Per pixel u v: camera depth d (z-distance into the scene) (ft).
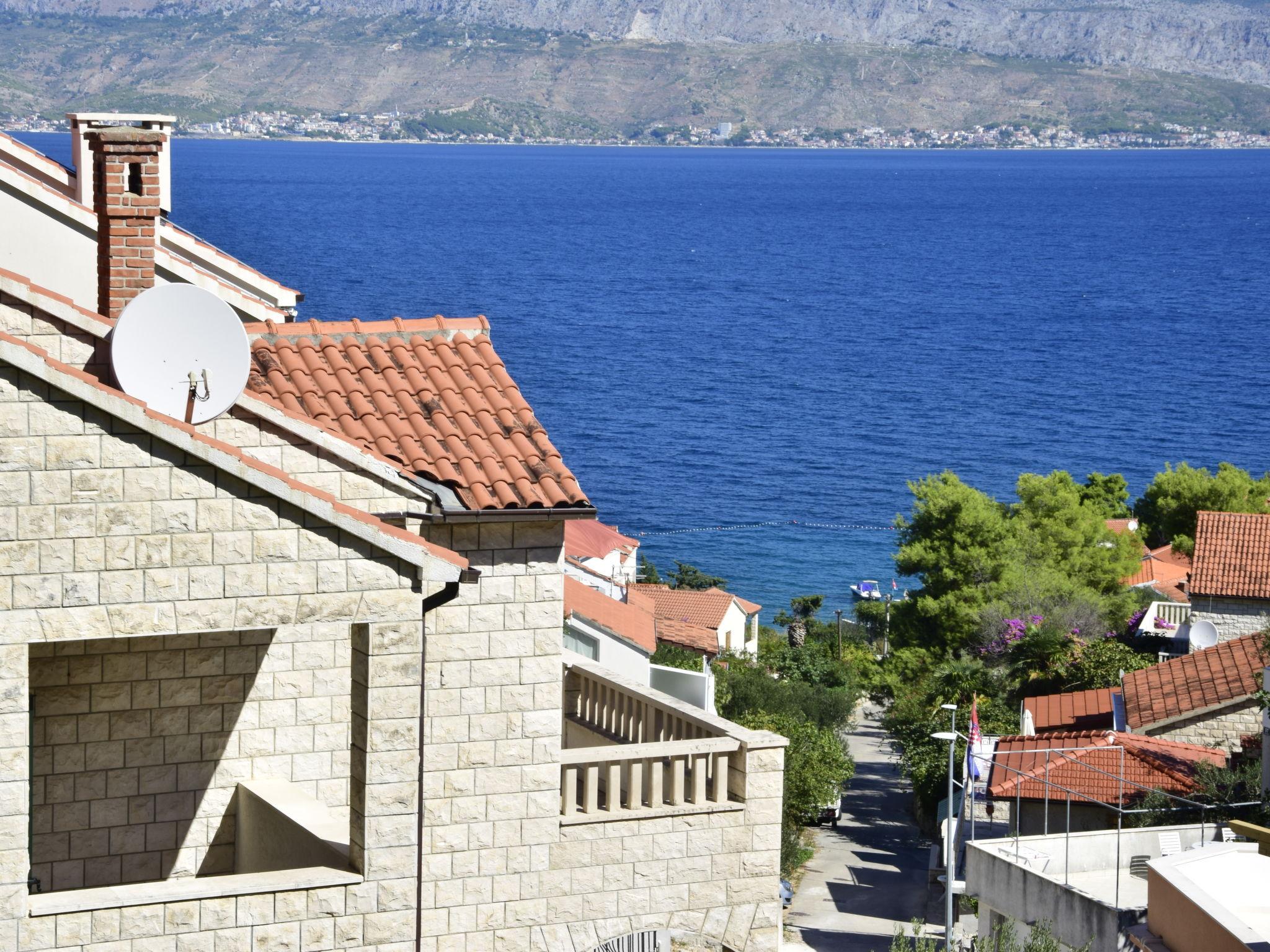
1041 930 108.99
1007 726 215.72
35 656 60.64
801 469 578.66
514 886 64.75
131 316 58.39
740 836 68.54
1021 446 616.80
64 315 62.08
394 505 64.75
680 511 523.70
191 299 59.06
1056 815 160.76
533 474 66.33
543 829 65.05
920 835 208.44
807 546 490.08
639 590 373.81
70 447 48.55
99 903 51.24
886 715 271.69
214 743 63.26
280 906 53.42
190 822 63.05
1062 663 260.83
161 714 62.44
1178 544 384.68
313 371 71.72
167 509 49.73
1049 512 316.19
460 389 71.97
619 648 147.54
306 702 64.44
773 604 440.86
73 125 96.02
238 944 52.95
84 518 48.78
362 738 53.83
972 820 162.30
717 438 623.77
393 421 68.74
